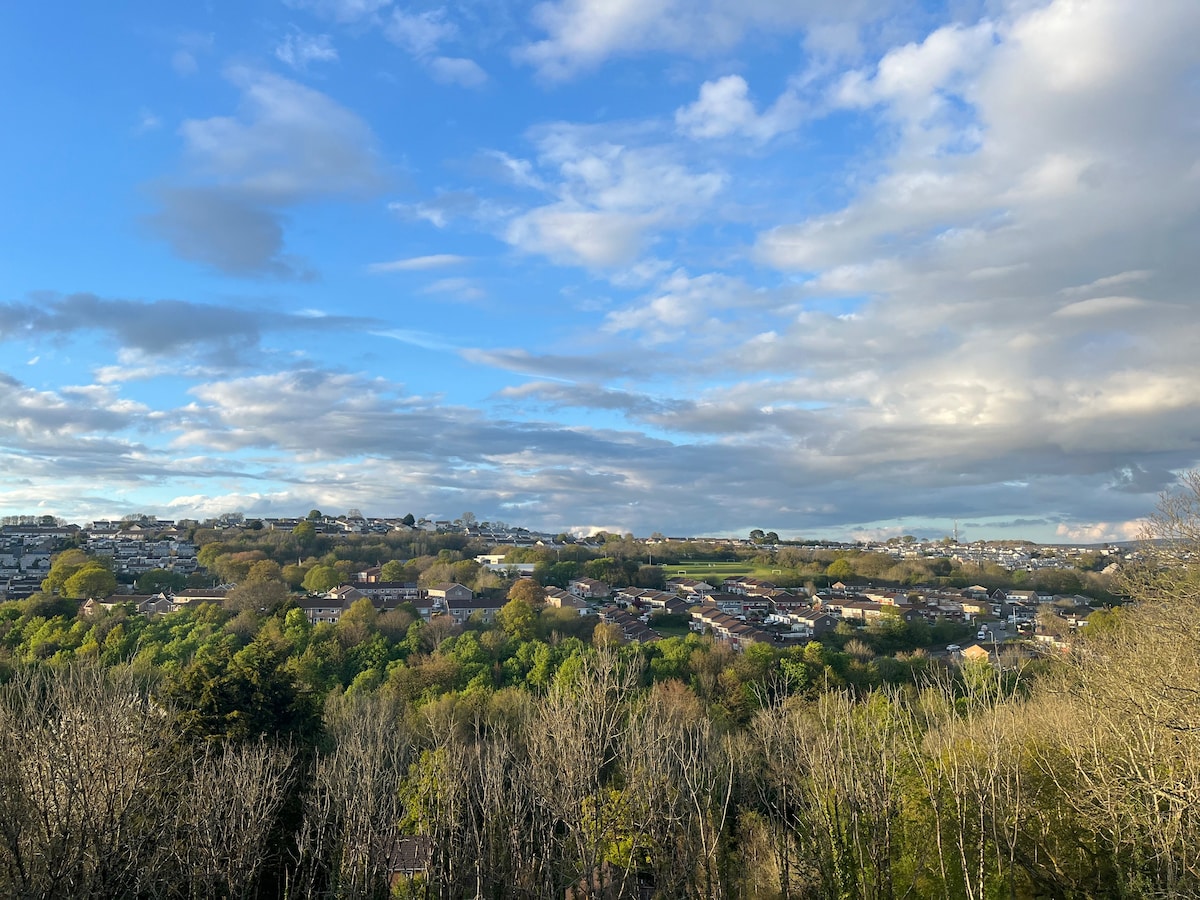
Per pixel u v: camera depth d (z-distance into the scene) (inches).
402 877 1305.4
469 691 2432.3
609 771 1403.8
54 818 825.5
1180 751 875.4
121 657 2775.6
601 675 1486.2
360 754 1323.8
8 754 836.0
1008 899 996.6
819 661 2822.3
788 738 1546.5
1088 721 1060.5
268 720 1569.9
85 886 807.7
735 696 2536.9
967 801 1070.4
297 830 1428.4
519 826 1186.6
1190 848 834.8
